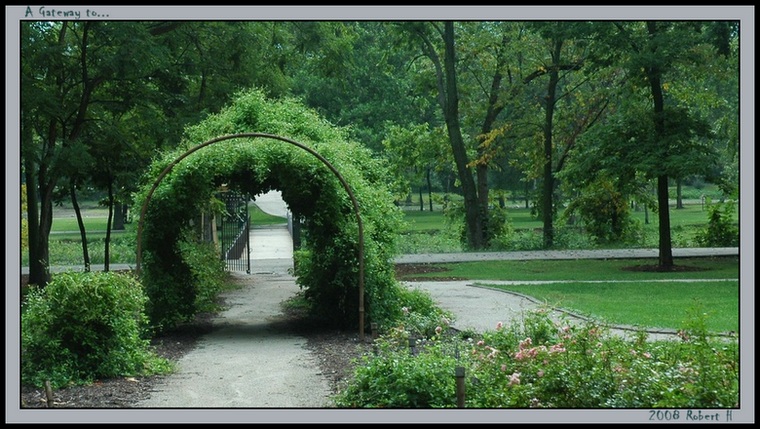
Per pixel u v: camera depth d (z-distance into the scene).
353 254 14.02
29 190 22.91
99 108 22.80
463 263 28.72
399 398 7.91
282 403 8.50
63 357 9.96
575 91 37.00
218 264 21.30
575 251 32.53
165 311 14.00
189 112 22.88
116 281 10.67
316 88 48.81
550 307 12.29
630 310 15.32
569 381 7.64
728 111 30.45
